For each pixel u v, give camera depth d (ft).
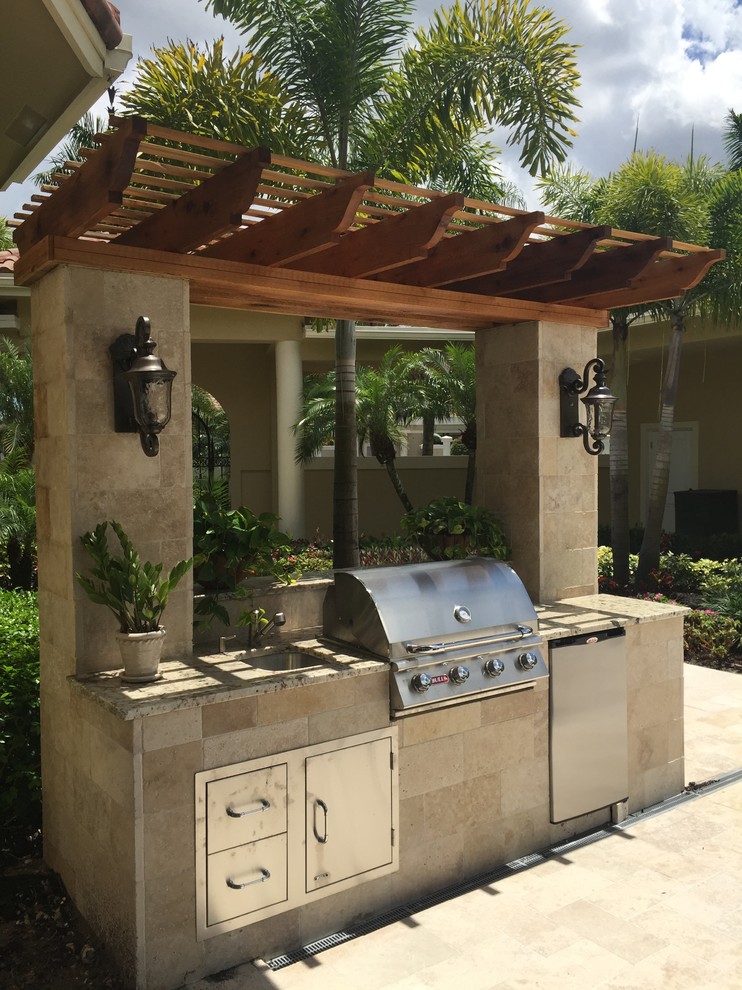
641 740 15.49
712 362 44.29
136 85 19.44
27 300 33.50
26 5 8.84
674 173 30.55
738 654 26.68
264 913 10.80
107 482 11.42
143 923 9.91
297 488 40.65
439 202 11.40
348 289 13.60
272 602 14.29
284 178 10.52
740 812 15.38
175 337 11.94
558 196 35.14
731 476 43.62
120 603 10.70
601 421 15.98
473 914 11.94
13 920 11.56
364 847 11.75
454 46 21.48
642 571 35.01
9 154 12.69
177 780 10.07
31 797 13.48
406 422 41.98
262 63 21.89
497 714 13.26
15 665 14.94
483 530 16.30
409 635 12.01
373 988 10.18
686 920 11.72
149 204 11.70
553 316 16.25
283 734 10.91
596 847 14.07
